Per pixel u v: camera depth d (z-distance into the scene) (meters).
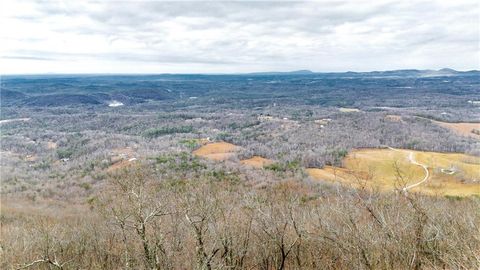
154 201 7.00
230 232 7.07
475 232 5.82
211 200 7.27
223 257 6.95
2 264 7.96
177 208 7.13
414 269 5.85
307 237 7.18
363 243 6.03
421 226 6.09
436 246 6.16
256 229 7.83
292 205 7.73
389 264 5.96
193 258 7.11
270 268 7.81
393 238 5.99
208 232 7.21
